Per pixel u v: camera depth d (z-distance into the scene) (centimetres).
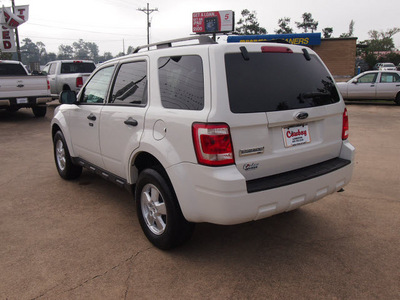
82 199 464
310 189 303
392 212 416
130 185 371
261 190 273
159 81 325
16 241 352
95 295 270
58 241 352
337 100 344
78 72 1548
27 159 674
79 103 464
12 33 1683
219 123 264
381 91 1570
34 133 943
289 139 303
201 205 279
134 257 322
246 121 272
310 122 319
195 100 283
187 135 280
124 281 287
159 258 321
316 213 415
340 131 348
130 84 369
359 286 278
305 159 317
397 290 273
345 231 370
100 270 302
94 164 446
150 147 315
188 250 334
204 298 266
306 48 339
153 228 340
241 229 376
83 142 456
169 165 295
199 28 3106
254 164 281
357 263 310
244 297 267
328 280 286
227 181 262
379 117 1220
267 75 296
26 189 504
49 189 503
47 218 406
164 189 308
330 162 338
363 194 474
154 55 336
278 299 264
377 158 662
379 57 5806
